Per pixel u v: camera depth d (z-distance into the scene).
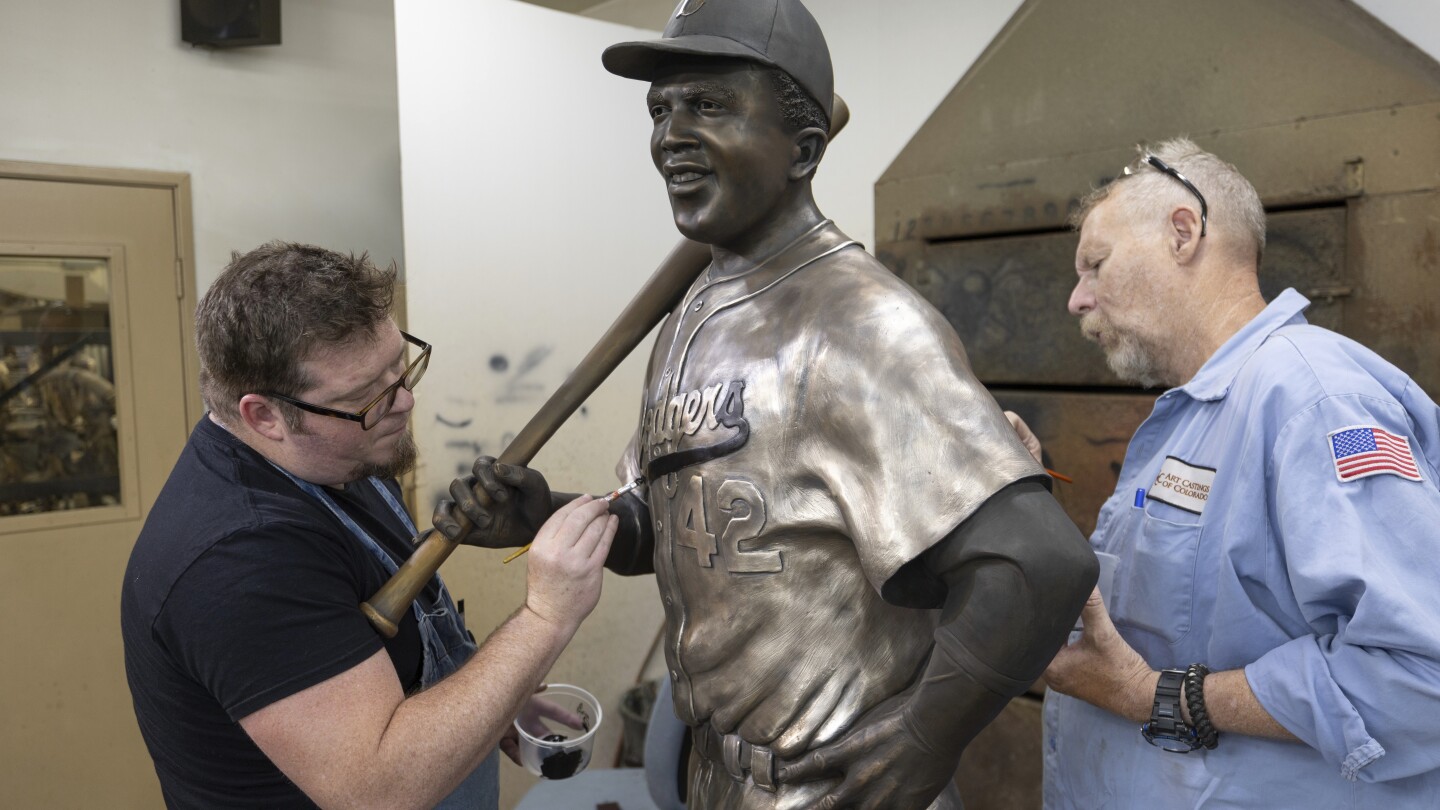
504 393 2.30
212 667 0.95
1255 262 1.23
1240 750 1.09
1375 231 1.55
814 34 0.97
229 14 2.42
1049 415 1.96
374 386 1.06
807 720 0.93
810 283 0.96
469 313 2.22
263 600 0.95
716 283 1.04
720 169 0.94
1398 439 1.02
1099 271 1.27
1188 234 1.20
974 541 0.80
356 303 1.03
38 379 2.34
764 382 0.93
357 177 2.82
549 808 1.88
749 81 0.93
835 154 2.32
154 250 2.47
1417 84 1.49
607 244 2.45
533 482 1.13
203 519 1.00
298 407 1.02
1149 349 1.26
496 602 2.33
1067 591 0.79
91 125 2.37
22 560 2.33
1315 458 1.02
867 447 0.85
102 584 2.44
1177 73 1.74
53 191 2.32
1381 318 1.56
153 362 2.48
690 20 0.93
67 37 2.33
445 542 1.06
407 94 2.09
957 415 0.83
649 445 1.05
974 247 2.06
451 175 2.17
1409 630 0.94
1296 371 1.08
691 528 0.98
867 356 0.87
